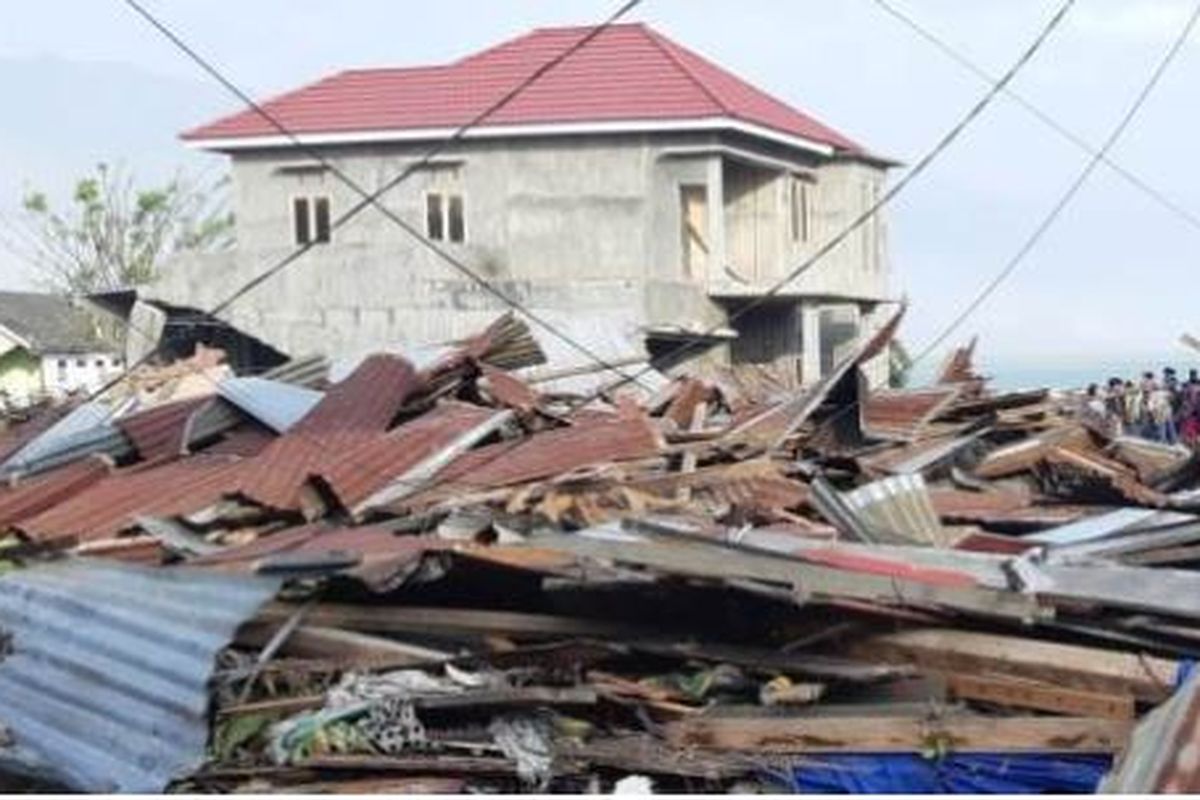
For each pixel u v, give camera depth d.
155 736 7.77
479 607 8.66
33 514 11.58
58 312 48.91
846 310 37.47
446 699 7.66
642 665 8.14
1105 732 7.29
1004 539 9.52
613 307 29.81
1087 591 7.52
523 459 11.28
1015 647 7.60
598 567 8.28
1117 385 22.31
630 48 33.78
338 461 10.98
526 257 32.53
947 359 17.11
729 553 7.89
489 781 7.44
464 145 32.66
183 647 8.11
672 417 14.54
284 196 34.16
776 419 13.45
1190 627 7.51
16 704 8.43
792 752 7.53
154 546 10.28
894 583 7.59
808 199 36.28
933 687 7.69
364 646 8.21
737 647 8.06
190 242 48.53
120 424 12.98
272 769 7.49
